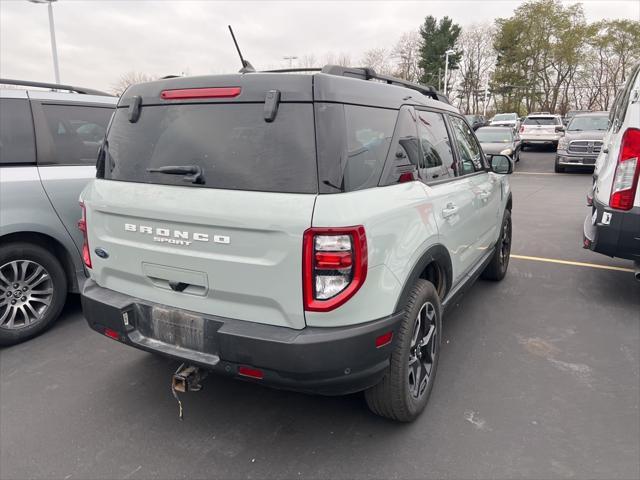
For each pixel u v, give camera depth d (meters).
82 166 4.24
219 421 2.90
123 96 2.79
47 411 2.99
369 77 2.91
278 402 3.09
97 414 2.97
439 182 3.17
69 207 4.07
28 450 2.64
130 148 2.67
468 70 66.69
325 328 2.20
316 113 2.20
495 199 4.55
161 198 2.43
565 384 3.24
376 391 2.63
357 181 2.28
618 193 4.03
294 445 2.67
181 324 2.48
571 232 7.77
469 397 3.10
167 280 2.51
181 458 2.57
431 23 62.78
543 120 24.88
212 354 2.40
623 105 4.84
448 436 2.72
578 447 2.61
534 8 54.66
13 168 3.84
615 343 3.84
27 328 3.92
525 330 4.08
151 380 3.36
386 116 2.65
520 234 7.69
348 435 2.75
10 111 3.93
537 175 16.48
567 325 4.18
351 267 2.16
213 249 2.31
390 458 2.55
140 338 2.64
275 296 2.21
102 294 2.79
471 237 3.76
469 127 4.31
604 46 53.50
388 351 2.39
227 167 2.31
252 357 2.23
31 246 3.89
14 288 3.85
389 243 2.37
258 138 2.27
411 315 2.61
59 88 4.55
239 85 2.35
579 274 5.58
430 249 2.79
